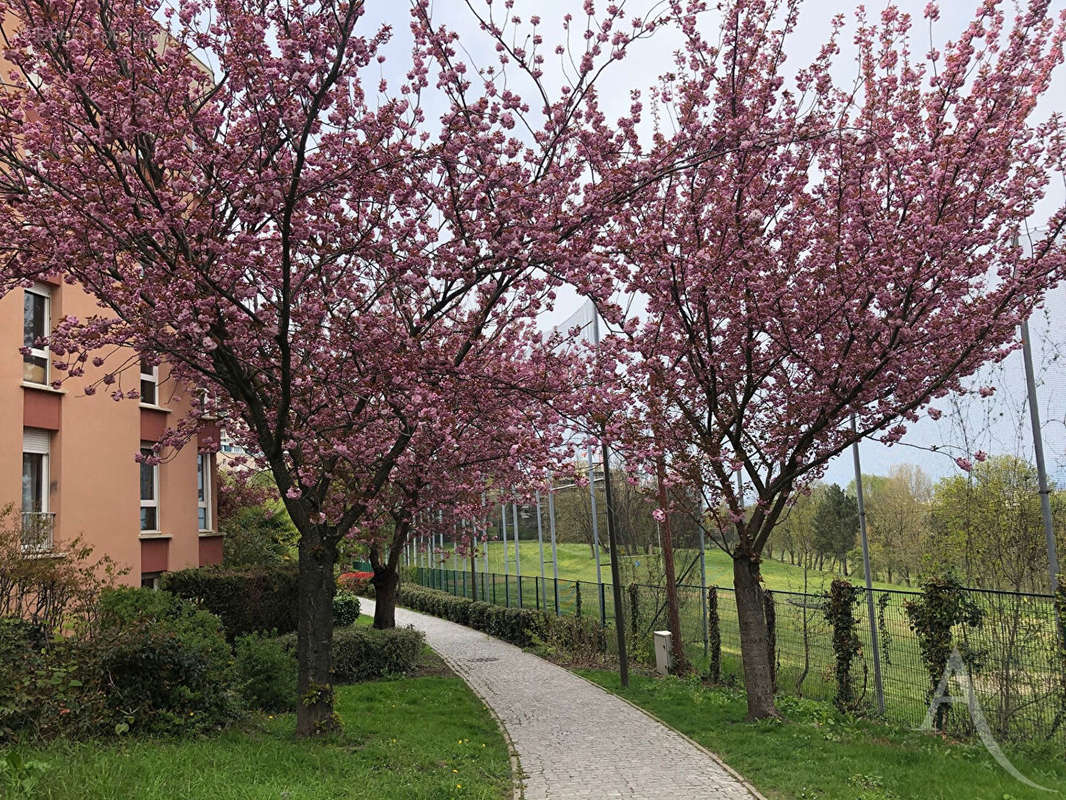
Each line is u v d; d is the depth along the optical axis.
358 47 7.17
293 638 12.16
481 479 13.80
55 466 12.02
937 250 7.95
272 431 8.65
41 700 6.93
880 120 8.48
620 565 16.77
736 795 6.64
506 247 7.54
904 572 10.87
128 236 7.14
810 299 9.17
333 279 9.11
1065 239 8.23
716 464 9.46
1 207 7.25
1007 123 7.98
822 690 10.64
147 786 5.19
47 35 6.77
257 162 7.66
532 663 15.38
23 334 11.41
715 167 9.01
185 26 7.62
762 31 8.70
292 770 6.49
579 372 9.59
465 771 7.34
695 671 13.48
